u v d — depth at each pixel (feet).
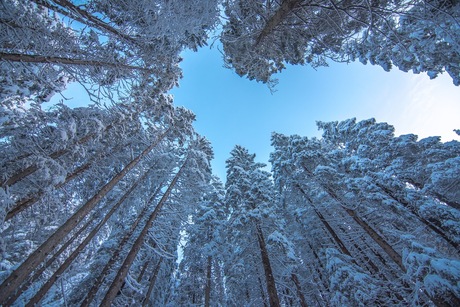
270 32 25.11
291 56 30.63
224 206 69.31
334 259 35.91
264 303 45.75
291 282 48.39
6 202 17.99
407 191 35.53
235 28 25.67
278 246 38.86
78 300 39.34
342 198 45.24
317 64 30.55
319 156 53.21
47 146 26.73
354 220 42.27
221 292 64.80
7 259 38.93
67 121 26.45
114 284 29.71
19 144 24.31
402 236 30.55
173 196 51.93
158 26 22.65
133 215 52.44
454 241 29.58
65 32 19.72
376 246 43.19
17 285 16.84
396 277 38.17
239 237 49.96
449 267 20.62
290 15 23.20
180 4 20.66
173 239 52.19
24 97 28.09
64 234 21.90
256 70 33.19
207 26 25.85
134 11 21.25
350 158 47.96
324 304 48.14
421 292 24.98
